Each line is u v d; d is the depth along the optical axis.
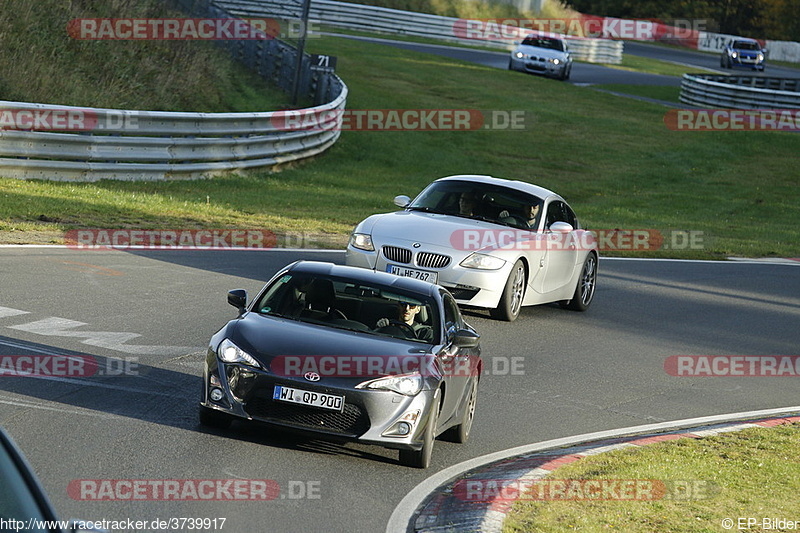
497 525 24.16
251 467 27.44
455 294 51.22
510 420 37.25
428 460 30.03
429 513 25.66
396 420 29.00
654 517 26.12
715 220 111.56
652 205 116.81
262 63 128.50
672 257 85.06
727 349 54.66
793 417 40.94
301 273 33.84
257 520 23.50
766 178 136.75
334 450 30.44
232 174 93.56
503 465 31.19
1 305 42.88
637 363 49.12
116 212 68.56
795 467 32.84
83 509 22.66
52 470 25.00
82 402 31.44
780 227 111.38
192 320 45.16
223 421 30.56
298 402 28.81
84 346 38.53
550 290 56.78
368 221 53.19
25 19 99.00
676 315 62.09
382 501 26.23
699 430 37.41
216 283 53.78
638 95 178.62
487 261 51.19
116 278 51.50
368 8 199.00
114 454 26.92
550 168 128.50
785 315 65.56
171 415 31.36
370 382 29.08
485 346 48.28
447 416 32.00
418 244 51.00
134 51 108.62
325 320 32.22
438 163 122.50
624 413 39.97
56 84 93.88
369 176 110.81
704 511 27.14
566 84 174.88
